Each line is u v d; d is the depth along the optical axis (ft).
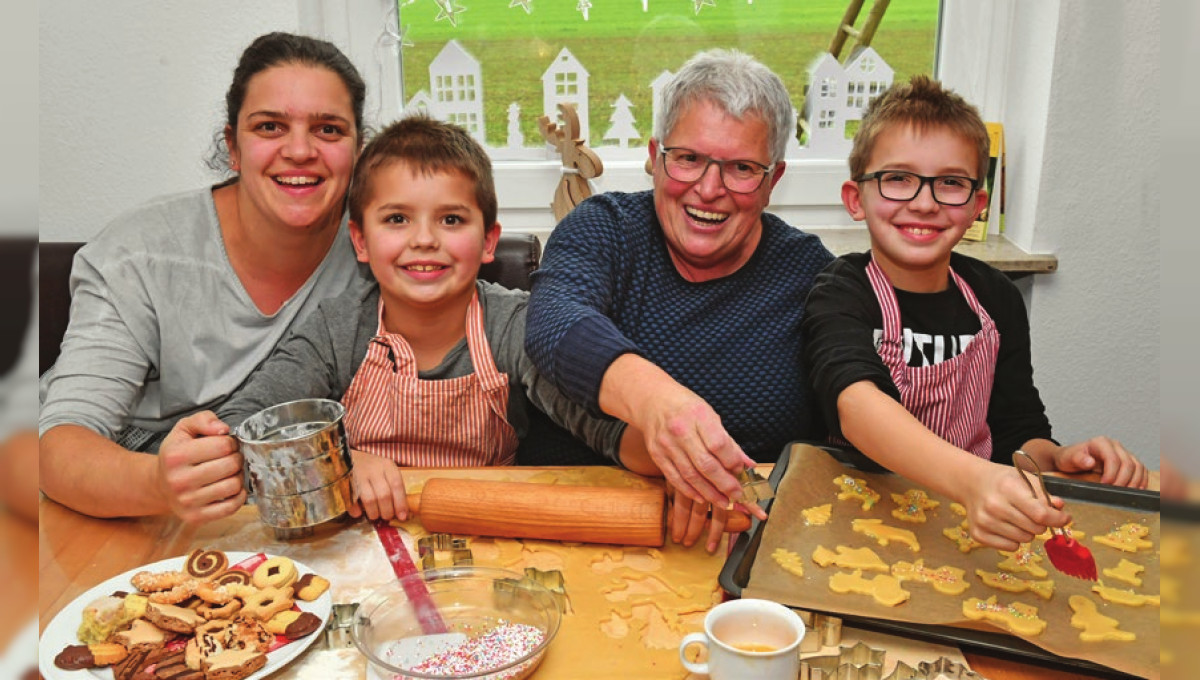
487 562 3.22
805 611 2.82
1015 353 4.72
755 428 4.37
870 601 2.96
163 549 3.33
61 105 5.96
